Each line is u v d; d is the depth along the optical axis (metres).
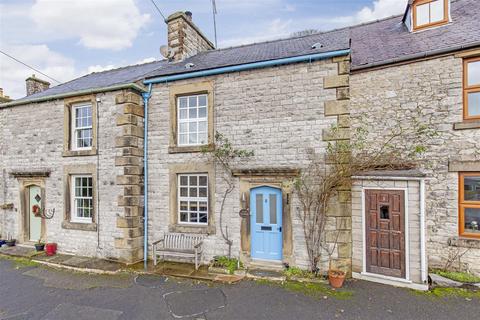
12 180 8.99
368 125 6.23
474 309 4.30
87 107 8.07
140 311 4.49
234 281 5.64
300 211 6.03
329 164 5.82
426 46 6.08
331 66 5.92
